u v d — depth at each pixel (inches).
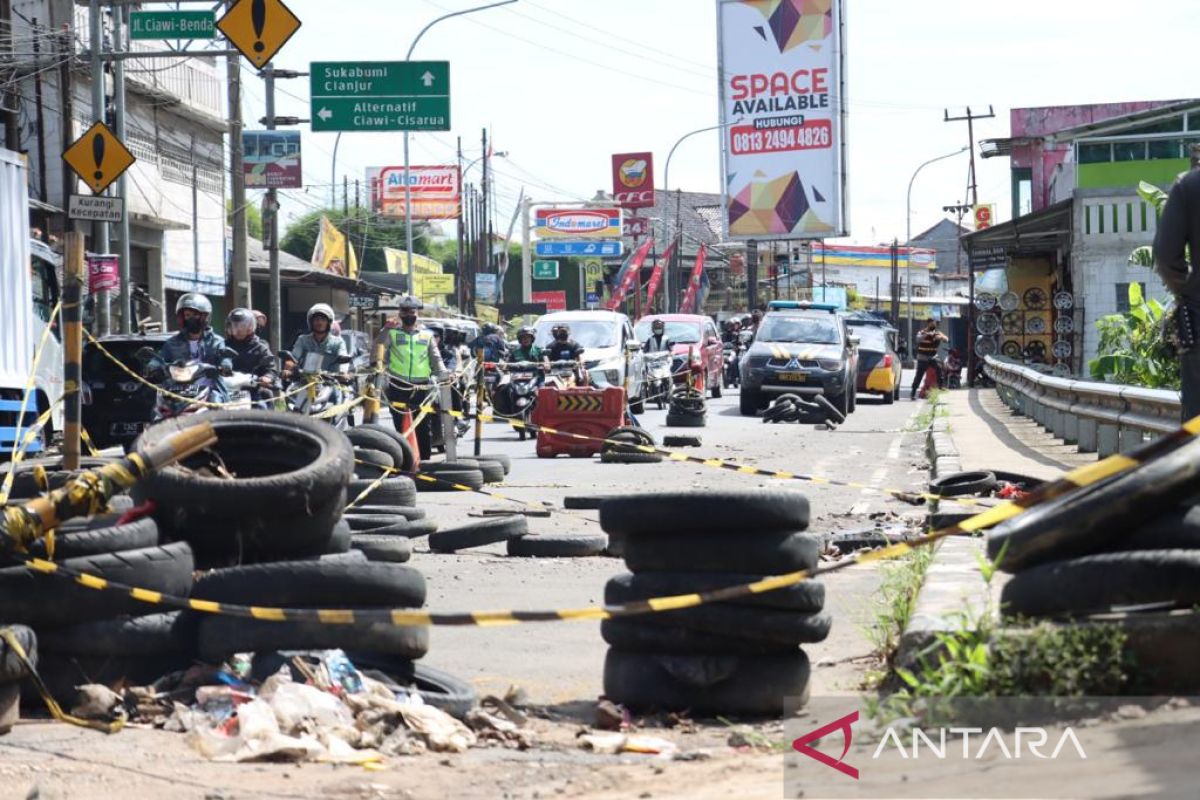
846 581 900.6
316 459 693.3
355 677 565.0
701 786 453.7
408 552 944.3
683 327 3666.3
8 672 534.9
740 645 568.7
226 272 5068.9
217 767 490.9
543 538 1063.0
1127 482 498.6
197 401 1237.1
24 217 1781.5
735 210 7081.7
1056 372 3083.2
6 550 571.2
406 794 460.8
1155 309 2277.3
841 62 6904.5
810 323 3149.6
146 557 591.5
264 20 2464.3
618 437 1939.0
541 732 557.6
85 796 457.7
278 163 3543.3
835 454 2011.6
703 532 567.5
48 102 3649.1
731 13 7022.6
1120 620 474.3
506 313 6481.3
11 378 1733.5
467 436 2522.1
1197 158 790.5
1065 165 5162.4
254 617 572.7
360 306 6225.4
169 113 4500.5
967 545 847.7
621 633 581.3
